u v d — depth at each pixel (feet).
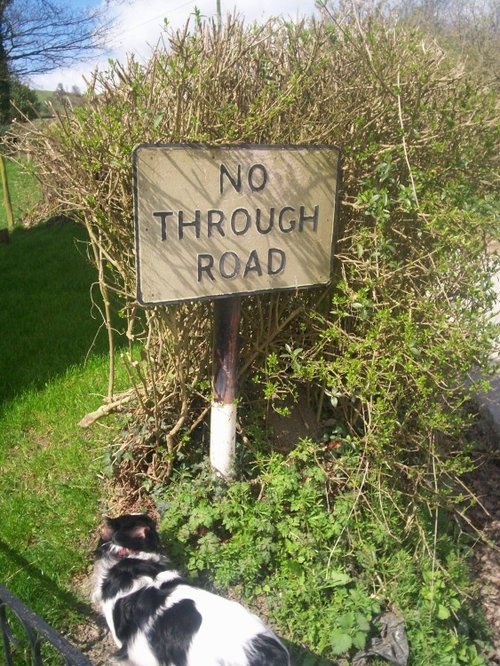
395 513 11.46
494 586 12.00
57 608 10.18
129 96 10.34
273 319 12.17
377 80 10.69
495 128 11.16
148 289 9.73
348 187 11.35
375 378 10.11
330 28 10.89
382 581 10.63
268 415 12.66
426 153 11.13
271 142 10.83
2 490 12.97
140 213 9.38
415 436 11.28
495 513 13.70
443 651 9.95
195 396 12.85
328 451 12.15
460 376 10.77
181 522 11.36
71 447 14.20
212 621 8.02
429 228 10.25
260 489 11.85
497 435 15.46
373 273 10.89
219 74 10.37
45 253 32.55
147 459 12.90
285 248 10.66
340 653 9.52
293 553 10.60
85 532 11.75
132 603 8.50
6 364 18.65
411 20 15.39
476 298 10.70
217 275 10.19
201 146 9.53
